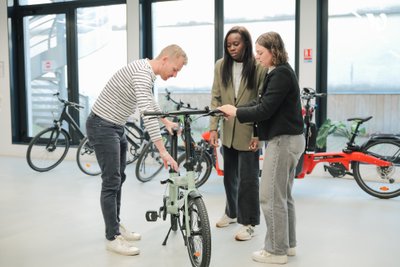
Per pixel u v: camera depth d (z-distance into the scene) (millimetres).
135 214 3732
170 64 2701
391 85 5203
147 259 2736
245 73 2998
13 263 2684
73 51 6770
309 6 5137
